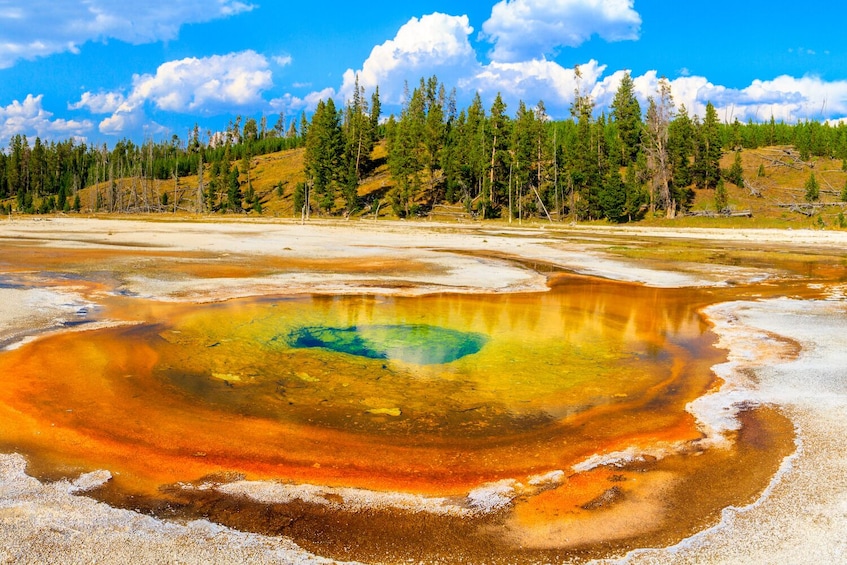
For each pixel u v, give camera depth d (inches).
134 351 514.0
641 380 458.6
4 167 5895.7
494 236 2060.8
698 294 868.6
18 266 1026.1
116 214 4224.9
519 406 399.9
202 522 246.4
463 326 639.8
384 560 223.0
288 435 345.4
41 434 336.2
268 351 526.6
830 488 277.4
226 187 4891.7
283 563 218.8
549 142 3599.9
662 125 3457.2
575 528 247.3
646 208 3346.5
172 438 337.4
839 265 1258.6
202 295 781.3
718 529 244.7
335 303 751.7
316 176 3703.3
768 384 439.5
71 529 237.6
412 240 1790.1
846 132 4126.5
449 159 3688.5
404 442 338.6
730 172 3676.2
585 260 1304.1
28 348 510.3
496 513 259.4
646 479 292.5
